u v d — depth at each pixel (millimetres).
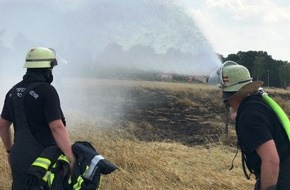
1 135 3367
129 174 5199
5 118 3312
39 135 3111
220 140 9000
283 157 2713
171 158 6422
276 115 2703
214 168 6055
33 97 3080
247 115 2678
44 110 3072
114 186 4812
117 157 5574
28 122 3107
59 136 3039
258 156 2721
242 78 2799
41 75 3186
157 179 5188
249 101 2736
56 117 3051
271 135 2658
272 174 2582
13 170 3158
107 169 3137
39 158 3039
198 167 6062
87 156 3107
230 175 5652
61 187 3045
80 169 3086
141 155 5773
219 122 12320
